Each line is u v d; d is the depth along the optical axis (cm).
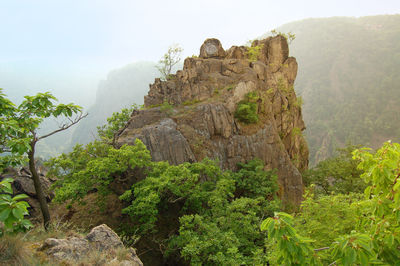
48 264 568
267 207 2014
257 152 3086
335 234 946
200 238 1566
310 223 1027
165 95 3353
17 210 390
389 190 461
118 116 3544
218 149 2905
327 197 1155
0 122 754
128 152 1977
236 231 1708
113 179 2188
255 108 3209
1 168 890
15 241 579
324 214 1065
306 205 1201
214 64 3784
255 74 3797
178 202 2370
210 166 2292
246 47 4603
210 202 1919
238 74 3741
